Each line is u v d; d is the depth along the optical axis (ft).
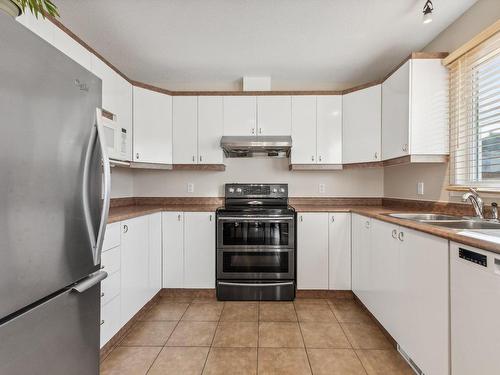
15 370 2.69
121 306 6.06
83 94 3.56
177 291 8.58
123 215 6.18
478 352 3.34
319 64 8.86
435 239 4.19
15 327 2.68
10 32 2.55
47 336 3.07
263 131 9.25
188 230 8.48
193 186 10.41
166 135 9.18
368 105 8.55
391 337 5.92
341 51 8.04
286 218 8.22
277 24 6.73
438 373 4.12
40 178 2.90
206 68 9.13
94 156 3.80
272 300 8.25
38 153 2.87
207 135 9.32
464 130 6.28
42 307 2.99
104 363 5.31
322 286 8.36
